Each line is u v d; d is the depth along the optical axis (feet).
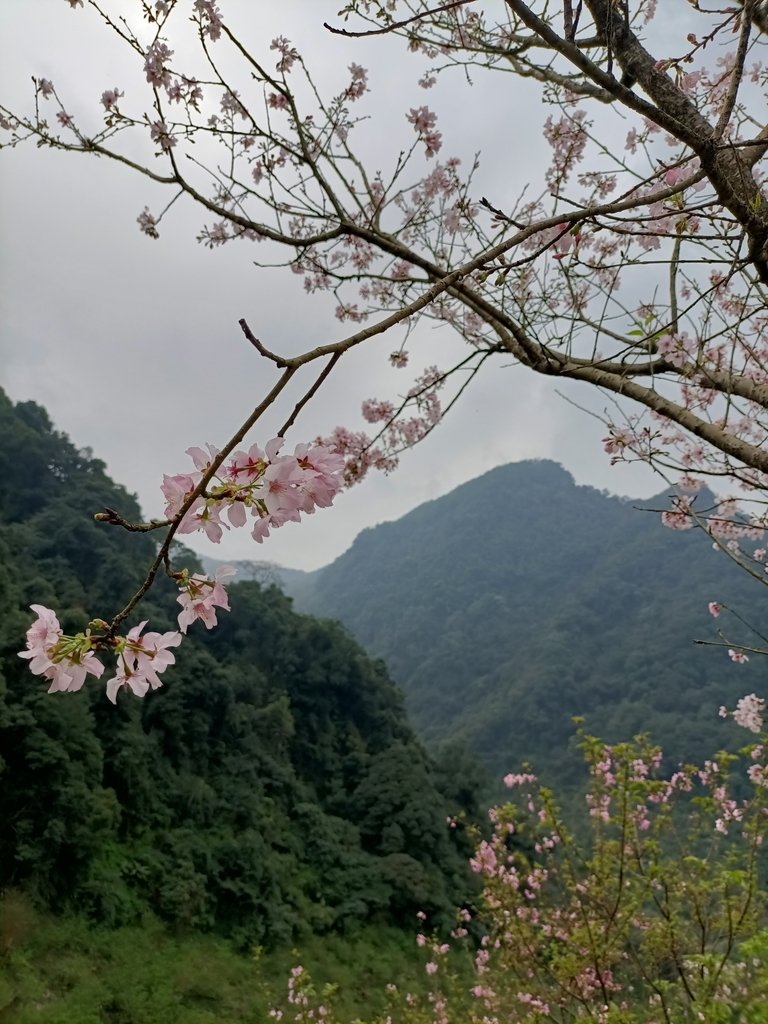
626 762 13.39
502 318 7.20
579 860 14.38
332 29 4.86
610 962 13.60
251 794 76.13
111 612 84.38
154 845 63.62
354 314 12.85
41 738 53.72
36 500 100.73
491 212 5.23
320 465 3.53
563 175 9.62
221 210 8.05
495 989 18.70
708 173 4.82
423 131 10.59
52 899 50.49
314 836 80.23
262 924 61.87
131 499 112.27
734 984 12.25
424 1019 21.24
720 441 6.07
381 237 8.56
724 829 13.67
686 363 7.39
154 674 3.97
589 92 6.72
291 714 98.58
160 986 46.85
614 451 9.41
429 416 12.17
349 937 67.92
